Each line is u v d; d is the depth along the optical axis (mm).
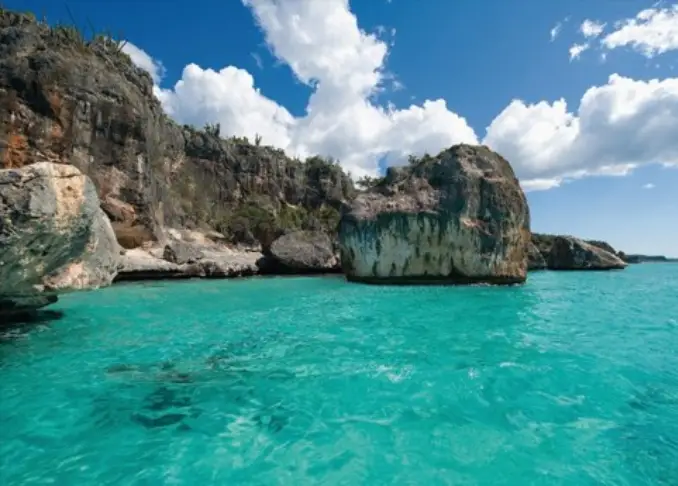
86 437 4801
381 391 6180
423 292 18484
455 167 22234
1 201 6031
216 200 48781
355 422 5234
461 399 5891
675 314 13039
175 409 5570
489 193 21516
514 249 21844
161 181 34906
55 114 25172
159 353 8117
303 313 12828
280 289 20031
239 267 29719
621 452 4520
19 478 3979
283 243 32469
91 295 17188
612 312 13445
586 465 4273
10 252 6258
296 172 60656
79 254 8578
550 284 25250
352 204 23797
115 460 4332
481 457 4441
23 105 24281
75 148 25797
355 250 22844
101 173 26812
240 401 5844
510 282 21922
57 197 6984
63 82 25594
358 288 20328
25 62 24766
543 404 5730
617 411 5520
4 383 6422
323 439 4824
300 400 5883
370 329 10414
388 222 21781
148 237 28641
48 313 12273
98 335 9617
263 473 4145
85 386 6336
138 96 32219
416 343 8953
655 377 6750
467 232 20922
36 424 5094
